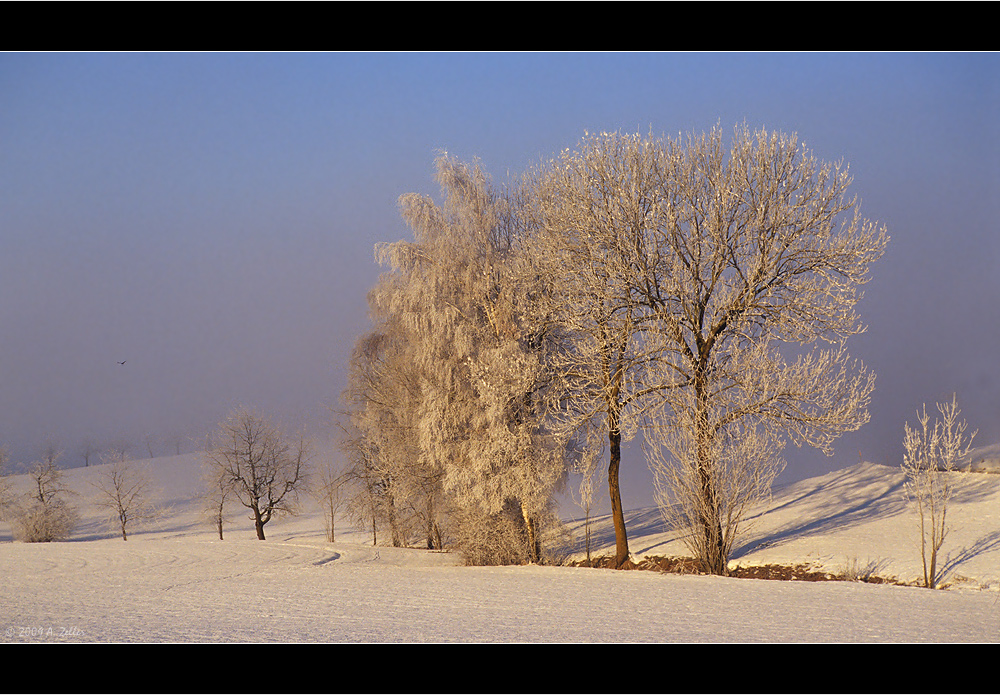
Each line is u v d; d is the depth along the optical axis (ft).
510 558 124.88
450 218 132.16
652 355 101.45
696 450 97.76
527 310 122.42
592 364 111.34
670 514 103.55
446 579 105.81
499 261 127.95
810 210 94.27
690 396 97.50
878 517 123.03
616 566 115.03
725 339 99.40
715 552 99.19
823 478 165.68
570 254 103.76
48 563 155.22
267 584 109.19
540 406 124.47
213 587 107.34
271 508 265.75
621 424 103.96
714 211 95.91
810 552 105.09
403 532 184.55
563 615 73.15
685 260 98.73
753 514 142.41
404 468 147.13
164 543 212.43
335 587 102.01
